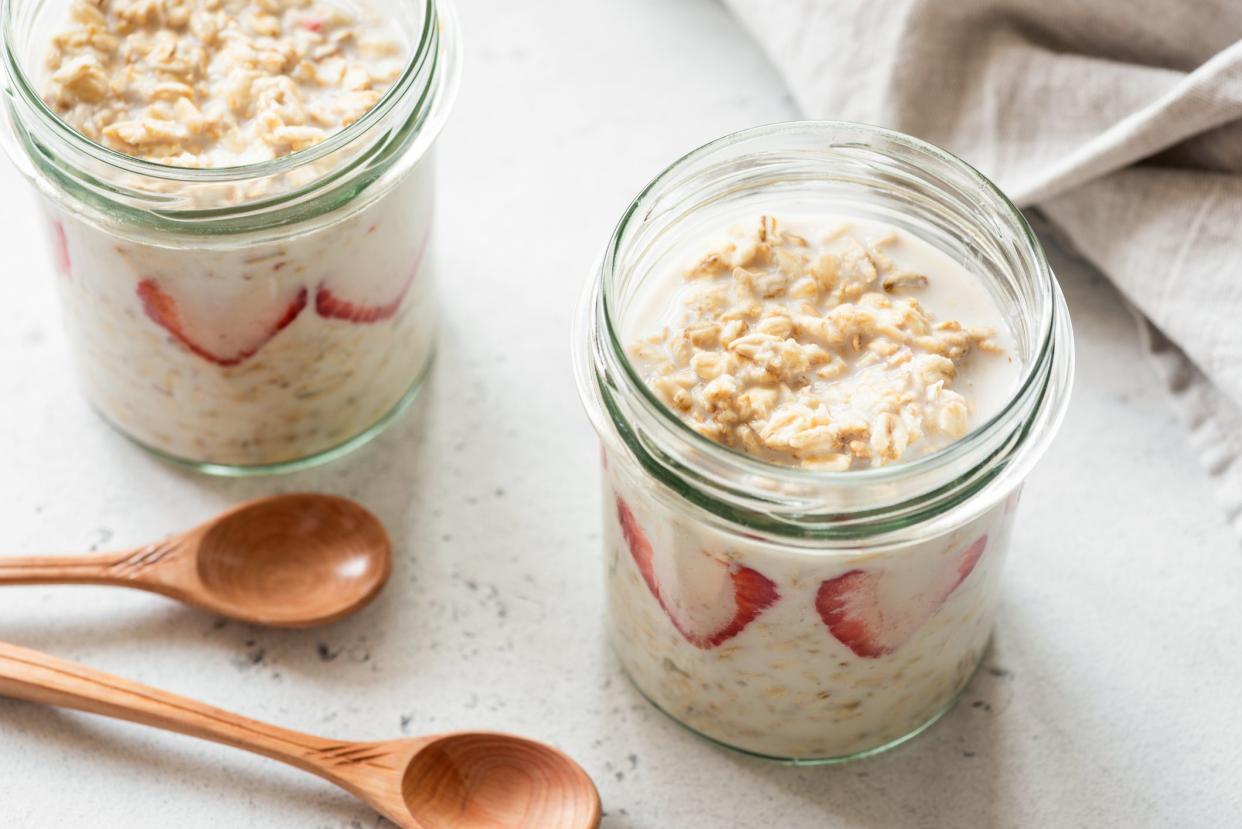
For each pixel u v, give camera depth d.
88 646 0.55
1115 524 0.56
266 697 0.54
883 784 0.53
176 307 0.53
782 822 0.53
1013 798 0.53
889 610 0.49
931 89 0.60
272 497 0.56
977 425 0.49
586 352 0.51
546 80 0.64
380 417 0.58
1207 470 0.57
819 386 0.49
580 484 0.57
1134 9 0.58
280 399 0.56
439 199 0.62
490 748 0.53
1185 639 0.55
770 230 0.52
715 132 0.63
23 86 0.51
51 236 0.54
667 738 0.54
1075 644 0.55
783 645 0.50
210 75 0.54
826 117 0.61
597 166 0.62
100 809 0.52
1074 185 0.58
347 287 0.54
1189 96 0.56
